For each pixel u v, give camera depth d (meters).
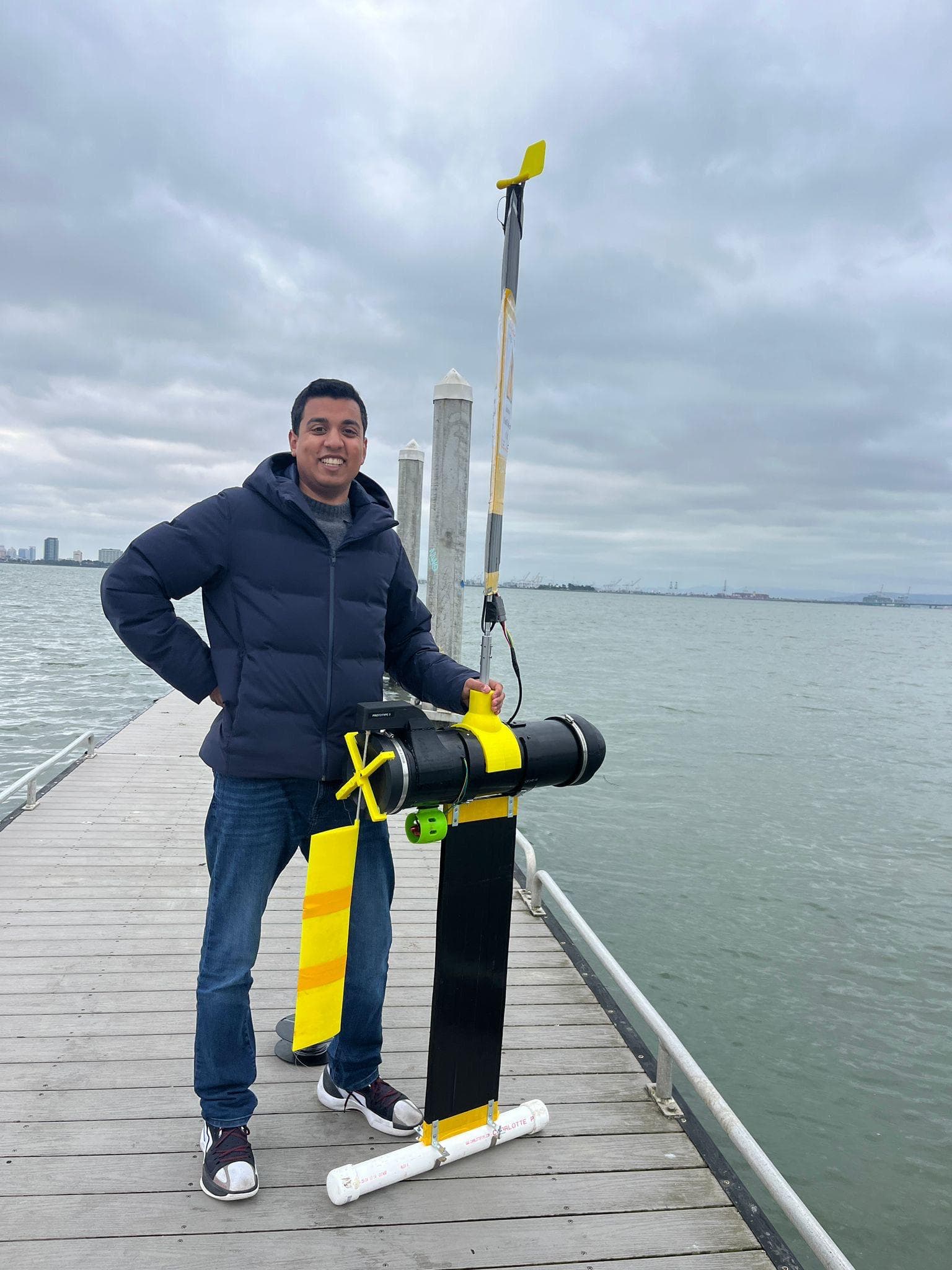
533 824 7.08
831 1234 2.94
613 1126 2.09
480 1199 1.79
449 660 1.99
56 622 30.16
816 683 22.69
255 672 1.71
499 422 1.78
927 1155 3.32
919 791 9.16
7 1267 1.55
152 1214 1.70
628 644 35.56
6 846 4.12
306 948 1.63
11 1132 1.94
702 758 10.34
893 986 4.58
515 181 1.75
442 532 7.32
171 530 1.69
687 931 5.13
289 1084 2.20
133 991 2.67
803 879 6.13
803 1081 3.74
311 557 1.74
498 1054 1.92
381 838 1.91
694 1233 1.74
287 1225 1.69
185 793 5.20
